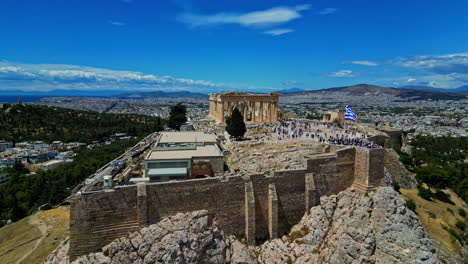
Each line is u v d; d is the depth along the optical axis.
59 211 84.69
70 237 38.56
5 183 133.25
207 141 68.12
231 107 131.00
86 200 38.69
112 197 39.62
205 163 52.84
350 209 48.12
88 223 38.88
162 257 37.78
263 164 59.75
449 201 73.38
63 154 171.88
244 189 46.31
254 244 46.28
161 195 41.84
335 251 43.06
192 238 40.25
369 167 50.12
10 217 93.62
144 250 38.28
